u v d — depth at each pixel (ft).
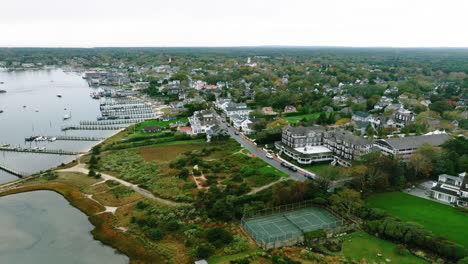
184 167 473.26
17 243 300.61
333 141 511.81
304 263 256.11
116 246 292.81
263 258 264.93
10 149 579.07
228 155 529.86
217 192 375.66
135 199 378.73
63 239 307.58
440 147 482.69
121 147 576.61
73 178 443.32
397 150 483.51
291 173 451.12
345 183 386.32
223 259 266.36
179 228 313.32
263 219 331.57
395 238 286.87
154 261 269.23
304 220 328.08
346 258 262.47
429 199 368.48
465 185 354.54
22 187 415.23
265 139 583.99
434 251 267.59
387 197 374.63
